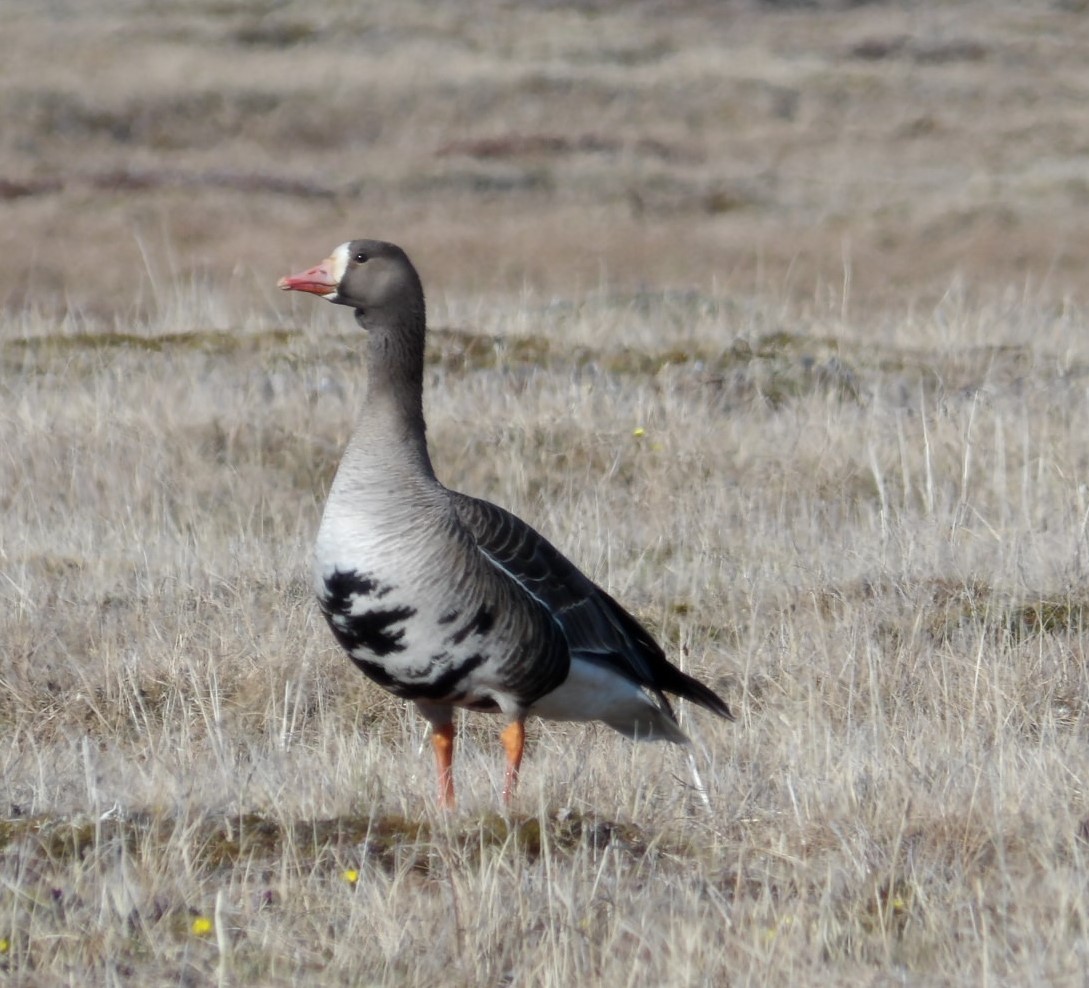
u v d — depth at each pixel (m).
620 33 72.50
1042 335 26.42
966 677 13.87
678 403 22.23
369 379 11.65
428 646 11.26
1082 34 77.75
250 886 9.90
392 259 11.84
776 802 11.52
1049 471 19.17
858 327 27.12
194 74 60.62
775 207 48.59
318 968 9.00
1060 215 47.16
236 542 17.44
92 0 73.31
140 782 11.86
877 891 9.72
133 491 19.44
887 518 17.83
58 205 45.66
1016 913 9.40
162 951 9.03
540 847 10.55
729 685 14.79
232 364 23.80
